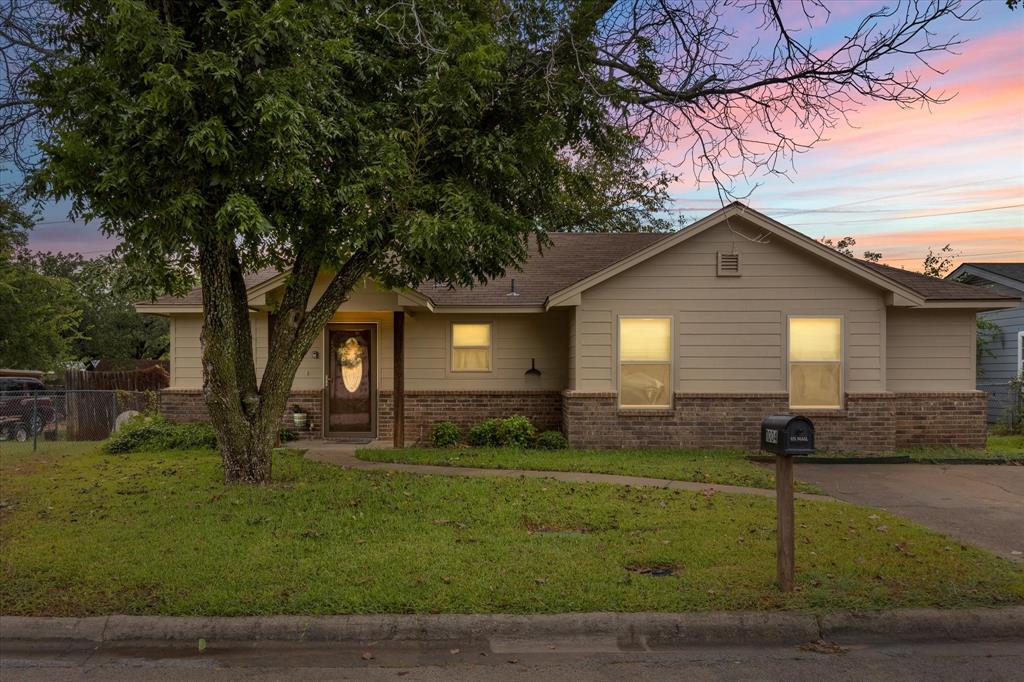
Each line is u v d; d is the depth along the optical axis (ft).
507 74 33.83
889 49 28.76
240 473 30.48
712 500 28.43
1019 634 16.60
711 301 45.39
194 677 14.42
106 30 25.25
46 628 16.14
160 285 31.78
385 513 25.35
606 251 59.77
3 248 70.54
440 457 40.40
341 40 27.73
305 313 31.89
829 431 44.68
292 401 51.98
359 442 50.24
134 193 25.14
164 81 23.12
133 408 58.75
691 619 16.42
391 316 52.42
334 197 28.25
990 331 70.59
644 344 45.80
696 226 44.47
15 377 70.18
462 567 19.42
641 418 45.27
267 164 26.09
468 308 48.96
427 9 31.24
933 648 15.96
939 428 47.75
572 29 33.30
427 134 30.63
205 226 25.84
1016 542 23.44
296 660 15.28
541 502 27.48
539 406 51.26
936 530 24.84
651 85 35.09
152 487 30.22
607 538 22.53
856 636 16.46
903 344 48.29
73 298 104.88
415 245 27.53
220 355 29.45
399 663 15.12
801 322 45.39
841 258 44.19
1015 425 60.44
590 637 16.28
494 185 34.35
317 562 19.67
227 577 18.49
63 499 28.40
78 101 25.13
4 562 19.83
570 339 48.93
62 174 24.53
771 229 44.27
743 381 45.21
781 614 16.60
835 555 20.85
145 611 16.72
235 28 25.40
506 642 16.11
